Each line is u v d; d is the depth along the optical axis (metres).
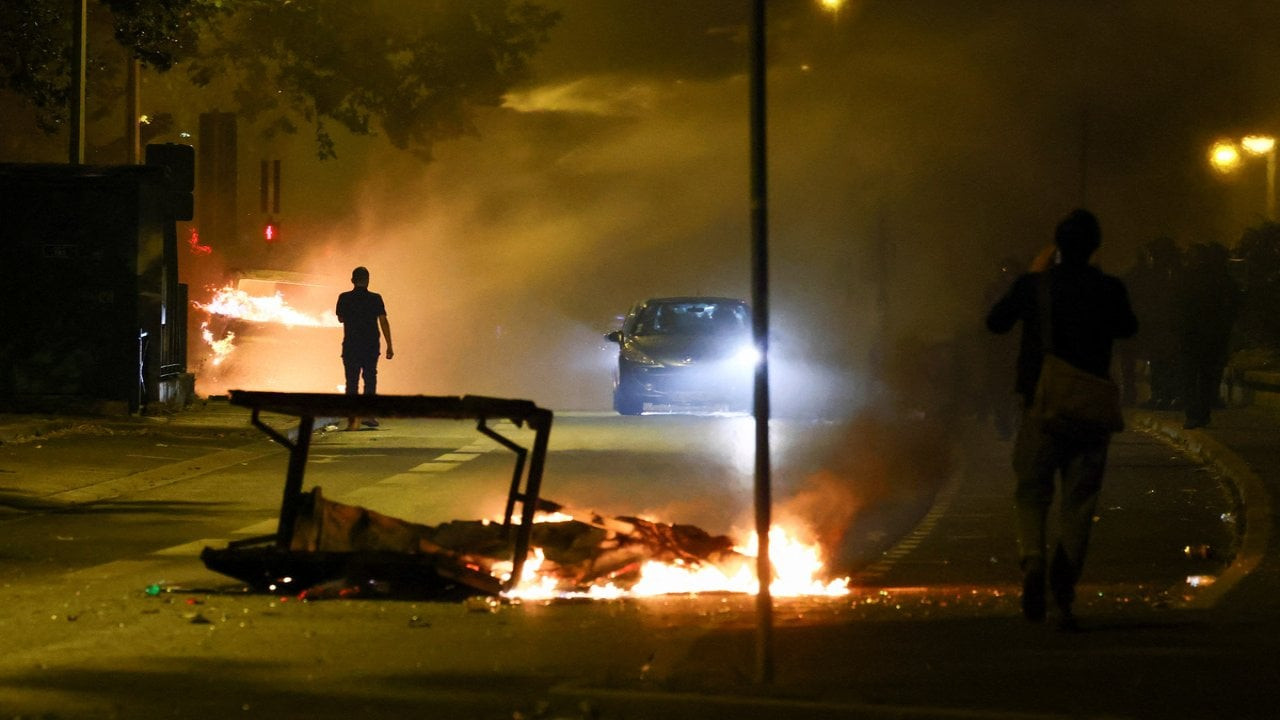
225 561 31.41
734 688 21.39
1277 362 88.06
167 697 22.25
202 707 21.66
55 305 72.88
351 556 31.16
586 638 26.58
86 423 66.69
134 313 72.94
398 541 33.06
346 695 22.34
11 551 37.97
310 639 26.64
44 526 42.28
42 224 72.75
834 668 23.09
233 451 61.06
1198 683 21.95
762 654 21.92
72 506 46.47
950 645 24.97
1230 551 39.09
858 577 35.47
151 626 27.86
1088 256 27.50
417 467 56.75
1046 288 27.14
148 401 74.69
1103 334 27.03
